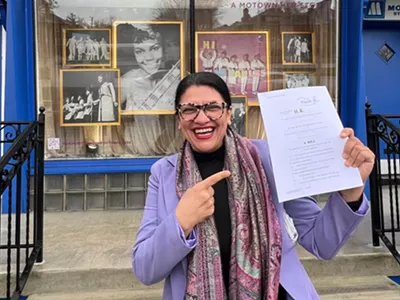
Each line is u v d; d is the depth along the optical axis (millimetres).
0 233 3115
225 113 1290
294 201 1373
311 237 1313
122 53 4223
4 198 3906
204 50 4301
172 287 1192
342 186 1182
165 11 4246
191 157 1331
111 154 4203
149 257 1131
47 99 4125
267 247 1199
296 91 1249
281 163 1206
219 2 4305
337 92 4340
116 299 2379
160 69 4262
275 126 1227
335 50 4348
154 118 4254
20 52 4004
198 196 1120
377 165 2871
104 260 2615
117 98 4219
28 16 3990
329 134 1215
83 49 4184
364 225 3406
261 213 1236
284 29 4383
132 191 4141
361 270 2666
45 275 2443
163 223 1124
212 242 1205
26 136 2318
